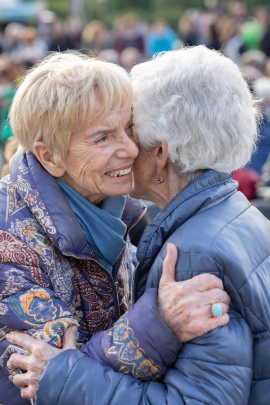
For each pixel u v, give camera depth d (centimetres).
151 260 135
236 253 120
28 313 128
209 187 131
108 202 150
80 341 142
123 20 1362
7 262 131
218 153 129
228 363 113
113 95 129
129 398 115
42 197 136
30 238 135
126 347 121
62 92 126
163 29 1116
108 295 148
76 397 117
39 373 124
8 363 130
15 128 137
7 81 661
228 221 128
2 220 135
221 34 1048
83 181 137
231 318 119
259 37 998
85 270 144
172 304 118
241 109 129
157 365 119
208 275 117
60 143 131
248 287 118
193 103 126
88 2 2428
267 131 438
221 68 130
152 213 282
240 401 114
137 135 137
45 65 134
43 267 135
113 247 148
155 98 131
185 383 114
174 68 130
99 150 132
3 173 205
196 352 115
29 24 1708
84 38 1313
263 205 283
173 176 138
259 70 601
